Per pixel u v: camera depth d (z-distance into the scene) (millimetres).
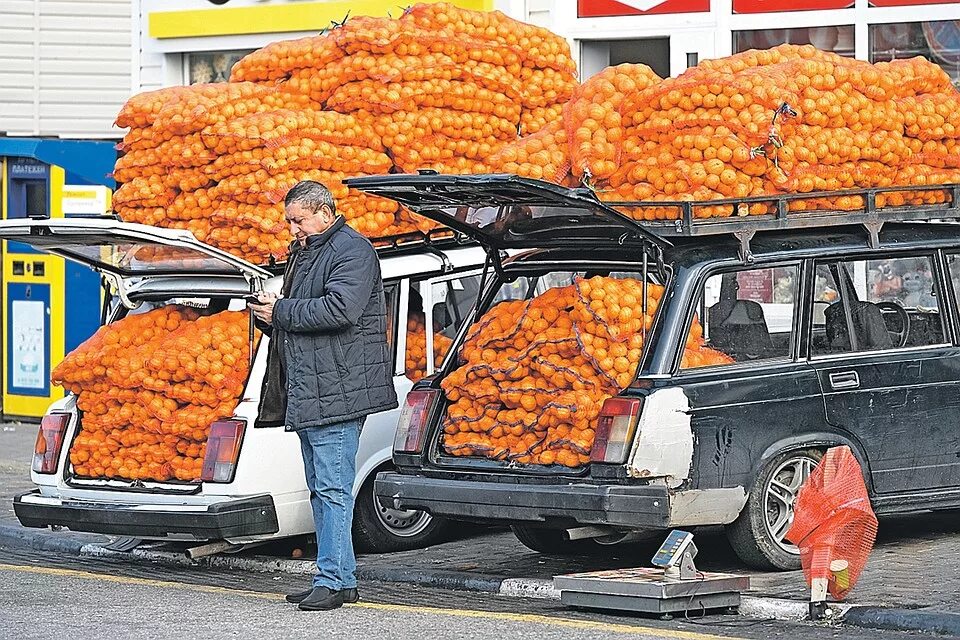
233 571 16859
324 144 17312
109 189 27469
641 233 14570
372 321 14492
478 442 15320
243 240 16953
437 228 17984
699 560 16047
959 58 22844
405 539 17422
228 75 28016
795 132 15266
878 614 13086
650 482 14117
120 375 16531
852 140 15453
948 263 16000
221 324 16359
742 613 13789
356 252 14352
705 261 14758
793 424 14812
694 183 14953
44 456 17094
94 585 15781
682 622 13445
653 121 15305
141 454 16531
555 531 16969
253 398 16078
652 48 24719
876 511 15320
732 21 23906
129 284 17422
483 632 13078
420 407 15766
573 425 14664
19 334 28672
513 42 18391
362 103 17688
